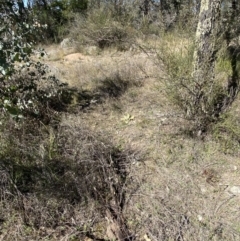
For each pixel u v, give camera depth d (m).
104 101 3.90
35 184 2.31
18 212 2.11
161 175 2.55
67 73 5.06
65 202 2.20
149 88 4.09
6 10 2.62
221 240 1.94
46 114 3.20
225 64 2.96
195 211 2.18
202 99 2.84
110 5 8.59
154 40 3.82
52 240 1.96
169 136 3.01
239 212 2.15
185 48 2.89
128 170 2.62
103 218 2.13
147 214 2.16
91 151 2.66
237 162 2.64
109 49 7.35
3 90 2.72
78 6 11.58
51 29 9.58
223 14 3.39
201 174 2.54
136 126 3.28
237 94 3.04
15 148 2.51
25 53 2.75
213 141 2.86
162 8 5.63
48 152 2.57
